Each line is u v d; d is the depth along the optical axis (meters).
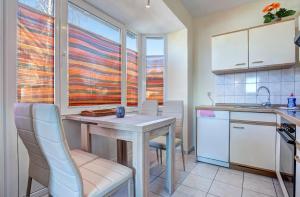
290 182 1.36
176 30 3.11
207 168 2.34
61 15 1.85
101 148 2.36
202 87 3.19
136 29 3.07
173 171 1.75
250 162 2.15
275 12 2.42
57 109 0.81
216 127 2.40
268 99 2.54
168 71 3.25
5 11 1.38
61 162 0.87
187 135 3.00
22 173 1.49
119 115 1.80
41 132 0.89
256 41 2.30
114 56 2.70
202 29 3.18
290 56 2.09
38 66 1.67
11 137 1.41
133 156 1.33
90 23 2.28
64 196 0.92
